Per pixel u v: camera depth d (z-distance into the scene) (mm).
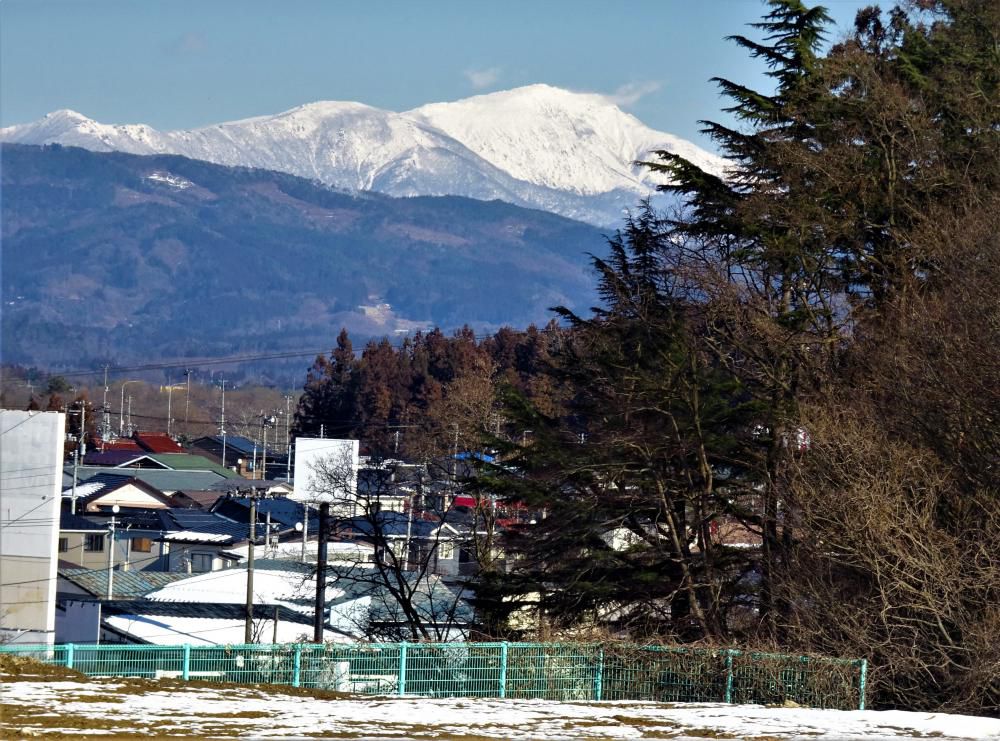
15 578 116562
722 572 110812
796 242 114000
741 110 129250
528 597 133375
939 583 79625
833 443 91688
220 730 46406
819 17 127312
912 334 100562
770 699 74562
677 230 123562
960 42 134625
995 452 87875
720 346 119250
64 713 47844
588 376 122438
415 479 171500
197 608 132000
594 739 48938
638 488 113938
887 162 120375
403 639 123250
